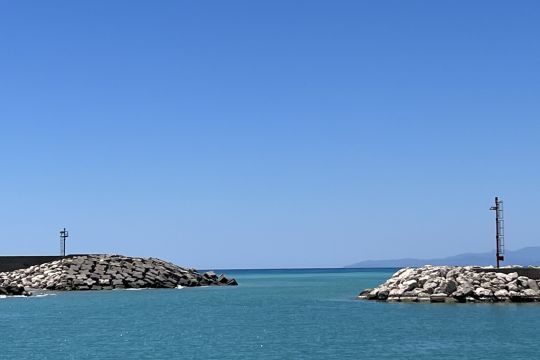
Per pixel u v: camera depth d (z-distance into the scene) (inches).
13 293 4121.6
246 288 5442.9
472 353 1809.8
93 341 2094.0
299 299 3954.2
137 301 3759.8
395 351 1857.8
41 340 2121.1
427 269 3417.8
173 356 1803.6
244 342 2059.5
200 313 3036.4
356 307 3112.7
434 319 2522.1
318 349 1908.2
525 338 2043.6
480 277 3157.0
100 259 5064.0
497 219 3265.3
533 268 3154.5
